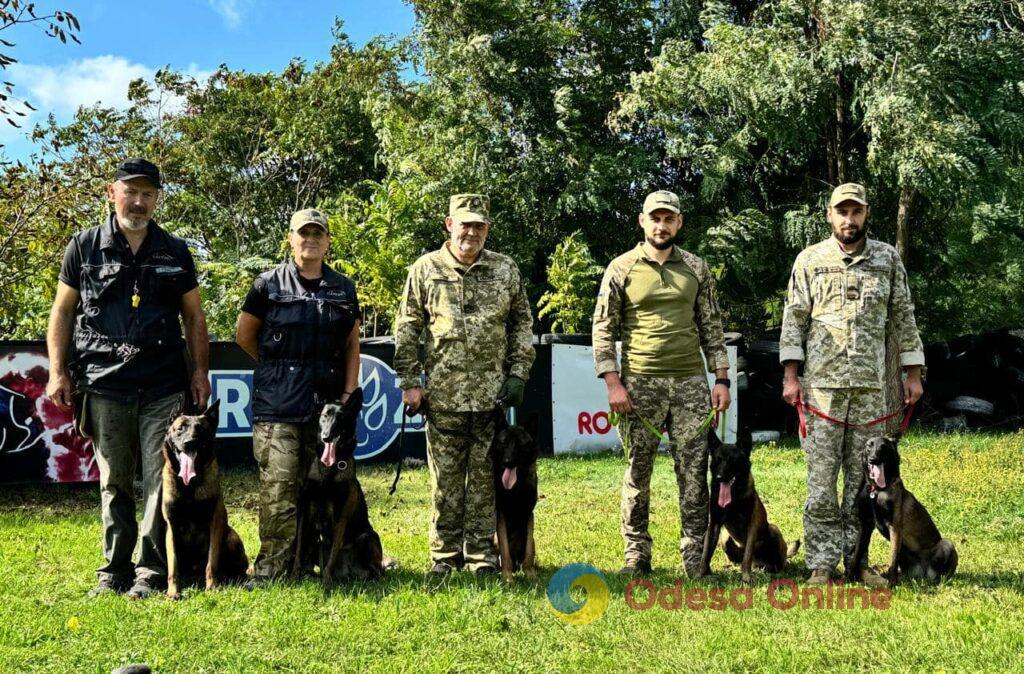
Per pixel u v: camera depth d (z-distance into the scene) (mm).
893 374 5230
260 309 5129
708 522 5316
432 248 15766
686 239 16328
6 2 6520
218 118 22906
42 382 8672
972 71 13250
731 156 14867
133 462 4906
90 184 10562
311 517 4887
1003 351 13828
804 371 5215
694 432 5266
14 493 8500
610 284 5379
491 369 5156
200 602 4418
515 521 5152
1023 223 16469
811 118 14344
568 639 3908
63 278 4828
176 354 4973
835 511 5082
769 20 15945
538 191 16844
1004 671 3430
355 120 22375
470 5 17250
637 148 16766
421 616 4180
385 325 15266
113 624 4027
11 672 3434
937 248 17047
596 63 18250
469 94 16781
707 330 5457
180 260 5004
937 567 4961
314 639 3857
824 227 14641
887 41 13367
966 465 9188
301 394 4996
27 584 4855
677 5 17188
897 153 13102
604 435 11414
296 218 5082
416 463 10234
